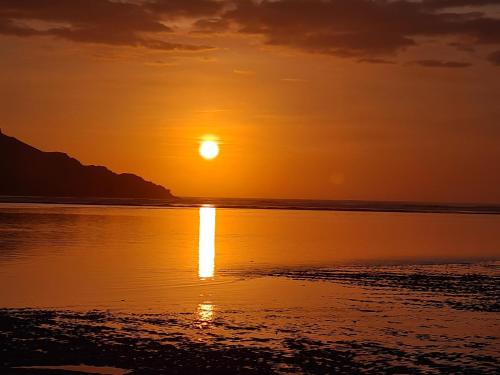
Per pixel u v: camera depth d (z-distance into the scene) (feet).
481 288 100.99
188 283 102.32
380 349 62.54
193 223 284.20
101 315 75.56
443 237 218.38
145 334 66.74
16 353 59.00
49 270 113.70
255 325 72.08
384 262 137.80
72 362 56.80
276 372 54.95
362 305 85.15
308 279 109.40
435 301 88.74
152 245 168.86
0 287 94.12
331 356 59.88
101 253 144.87
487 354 61.16
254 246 173.06
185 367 55.93
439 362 58.34
